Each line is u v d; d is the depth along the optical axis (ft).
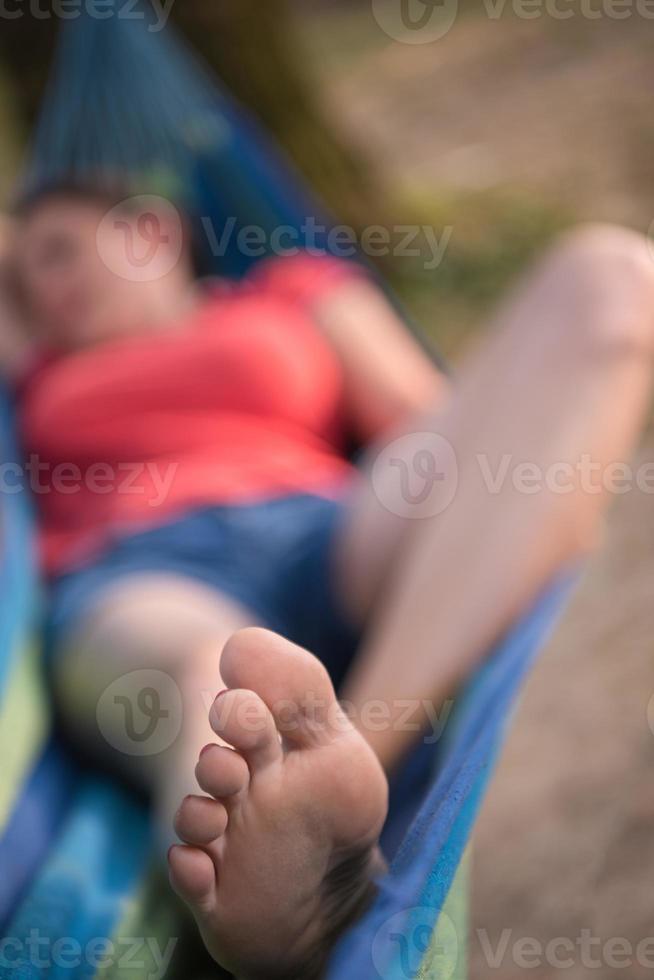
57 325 6.55
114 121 7.57
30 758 4.78
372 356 6.74
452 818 3.48
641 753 6.11
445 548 4.61
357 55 23.61
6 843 4.35
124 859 4.46
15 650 4.79
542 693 6.80
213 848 3.30
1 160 11.23
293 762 3.28
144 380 6.14
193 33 11.40
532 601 4.55
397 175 15.56
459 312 11.79
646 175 14.12
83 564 5.45
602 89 17.85
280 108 11.90
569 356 4.74
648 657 6.91
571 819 5.74
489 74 20.25
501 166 15.47
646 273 4.82
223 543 5.35
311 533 5.43
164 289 6.77
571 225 12.93
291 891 3.31
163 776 4.64
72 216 6.63
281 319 6.61
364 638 5.34
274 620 5.22
